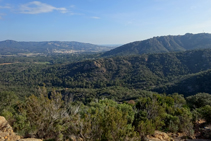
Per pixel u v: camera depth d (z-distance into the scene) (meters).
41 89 8.49
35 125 7.47
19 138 7.05
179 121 12.36
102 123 7.43
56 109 8.07
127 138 6.91
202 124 13.25
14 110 17.53
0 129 6.94
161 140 9.41
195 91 49.88
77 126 7.52
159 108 13.46
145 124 9.63
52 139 7.58
